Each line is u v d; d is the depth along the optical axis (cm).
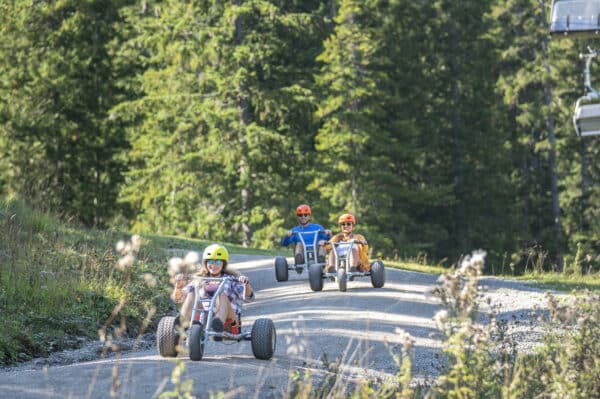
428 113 14912
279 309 4528
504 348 2750
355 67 12444
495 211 14850
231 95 11325
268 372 2817
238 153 11075
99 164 12169
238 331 3188
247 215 11419
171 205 12150
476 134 14875
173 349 3028
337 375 2455
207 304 3062
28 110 11675
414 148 13962
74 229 6381
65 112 11888
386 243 12088
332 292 4994
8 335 3547
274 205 11500
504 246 14600
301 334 3656
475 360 2141
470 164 15038
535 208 15600
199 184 11756
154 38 11581
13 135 11762
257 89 11238
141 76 12456
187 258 1941
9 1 11844
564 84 14738
